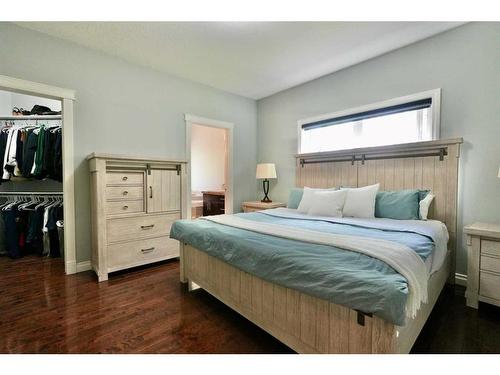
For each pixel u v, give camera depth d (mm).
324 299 1172
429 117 2666
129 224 2791
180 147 3654
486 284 1962
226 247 1776
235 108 4348
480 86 2344
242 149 4480
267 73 3512
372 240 1528
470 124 2400
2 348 1520
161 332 1696
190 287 2350
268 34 2562
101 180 2580
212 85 3959
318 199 2770
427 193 2504
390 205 2521
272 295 1512
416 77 2734
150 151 3352
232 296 1833
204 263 2139
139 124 3248
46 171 3156
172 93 3555
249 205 4160
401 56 2842
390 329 1028
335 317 1205
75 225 2779
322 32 2533
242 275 1733
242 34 2574
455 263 2461
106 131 2984
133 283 2510
